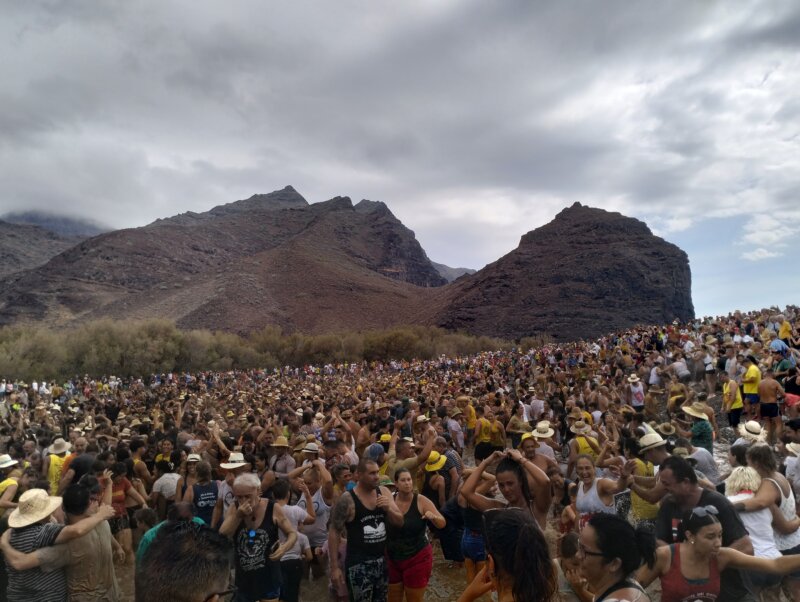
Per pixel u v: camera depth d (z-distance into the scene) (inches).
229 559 93.7
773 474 194.9
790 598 186.4
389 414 530.3
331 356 3567.9
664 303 5644.7
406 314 7711.6
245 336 6289.4
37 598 175.8
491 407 558.3
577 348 1518.2
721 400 687.1
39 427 620.1
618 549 116.1
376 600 200.1
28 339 2485.2
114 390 1839.3
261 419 523.5
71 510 185.5
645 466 254.8
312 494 295.4
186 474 326.0
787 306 1288.1
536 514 191.9
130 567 302.2
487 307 6397.6
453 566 303.6
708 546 138.7
